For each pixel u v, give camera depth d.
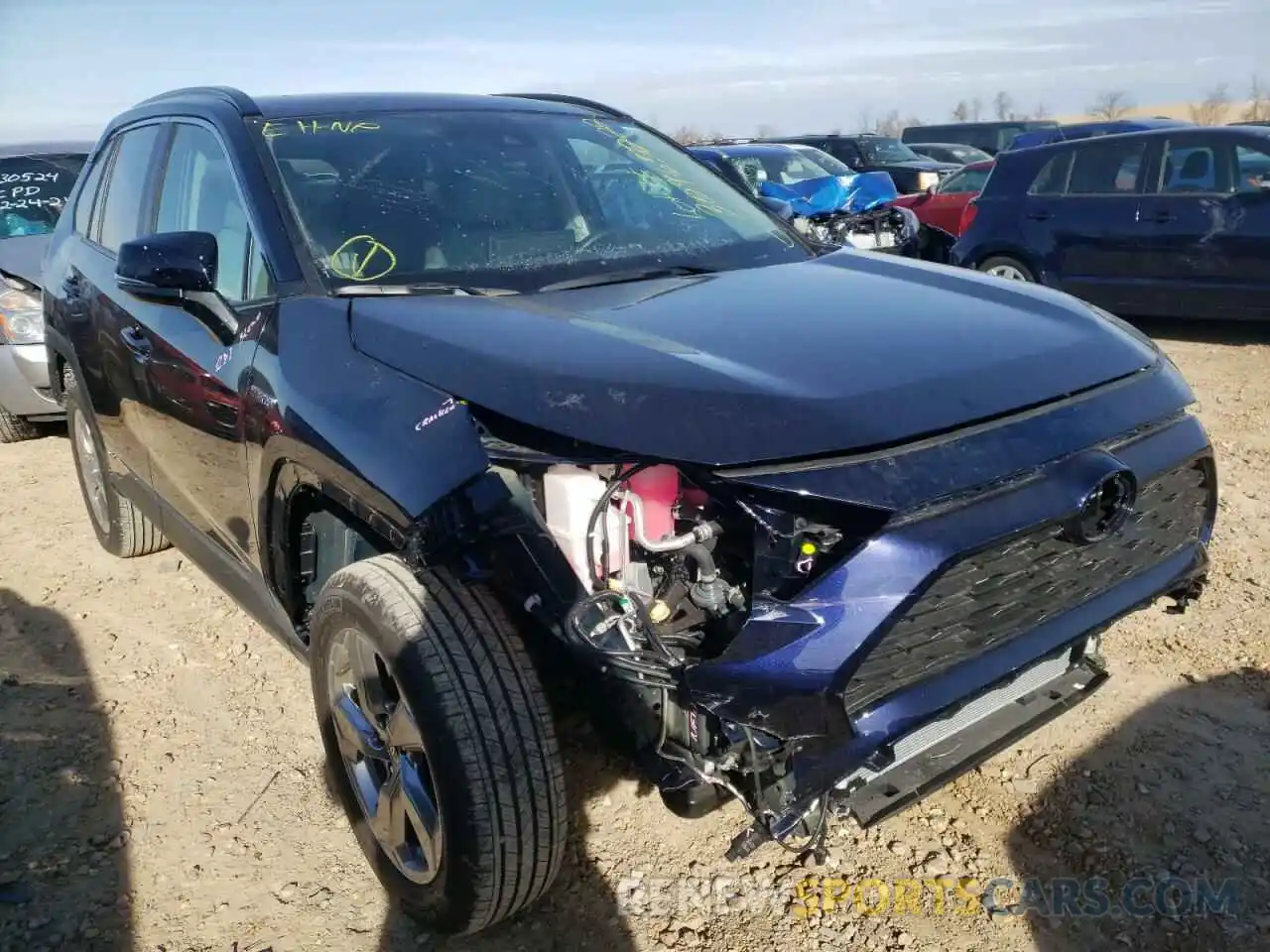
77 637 4.02
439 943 2.46
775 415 2.02
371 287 2.79
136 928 2.54
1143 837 2.74
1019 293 2.84
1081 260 8.59
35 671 3.76
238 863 2.76
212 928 2.54
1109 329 2.67
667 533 2.08
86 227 4.42
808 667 1.92
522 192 3.26
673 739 2.09
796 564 1.97
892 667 2.04
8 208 7.13
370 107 3.46
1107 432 2.29
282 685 3.64
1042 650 2.26
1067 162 8.74
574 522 2.11
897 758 2.27
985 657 2.19
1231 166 7.78
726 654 1.96
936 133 24.41
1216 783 2.93
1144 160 8.24
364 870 2.74
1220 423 6.11
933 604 2.06
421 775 2.34
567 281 2.91
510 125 3.57
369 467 2.27
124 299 3.63
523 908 2.40
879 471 2.00
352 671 2.49
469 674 2.15
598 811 2.88
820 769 1.98
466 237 3.03
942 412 2.13
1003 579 2.18
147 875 2.72
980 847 2.73
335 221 2.96
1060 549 2.27
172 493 3.70
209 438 3.05
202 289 2.82
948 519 2.03
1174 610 2.84
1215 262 7.81
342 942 2.49
